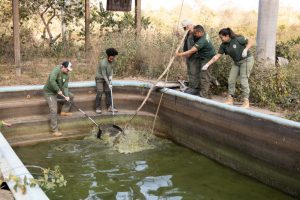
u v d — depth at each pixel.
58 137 7.97
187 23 8.04
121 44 10.57
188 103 7.65
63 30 13.39
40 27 14.41
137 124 8.77
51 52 12.08
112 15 13.12
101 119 8.55
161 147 7.80
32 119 7.95
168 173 6.41
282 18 17.97
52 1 12.94
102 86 8.56
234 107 6.64
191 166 6.79
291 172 5.65
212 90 8.73
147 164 6.79
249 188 5.93
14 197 3.62
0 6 12.72
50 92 7.80
